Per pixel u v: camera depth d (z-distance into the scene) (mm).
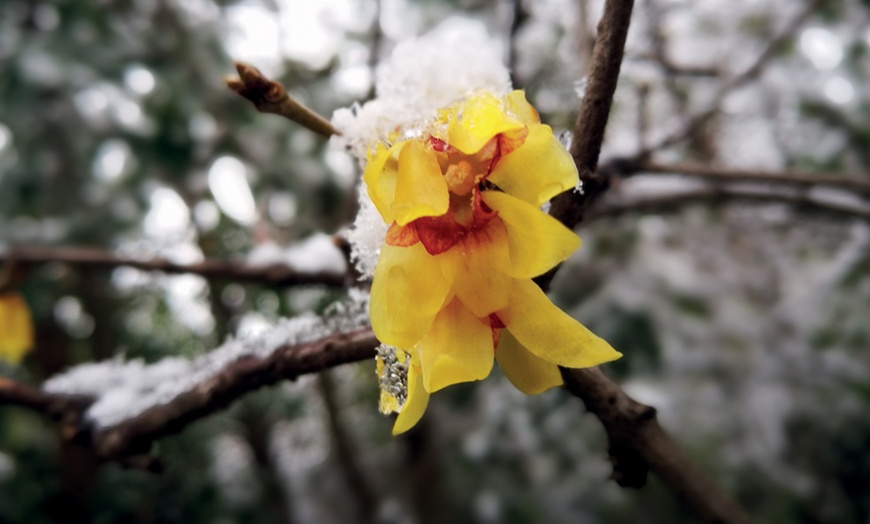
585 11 175
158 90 286
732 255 377
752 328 345
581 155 79
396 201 61
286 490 509
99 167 308
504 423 326
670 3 267
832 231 374
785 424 333
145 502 425
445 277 63
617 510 331
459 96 84
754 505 317
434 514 355
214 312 351
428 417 359
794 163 349
